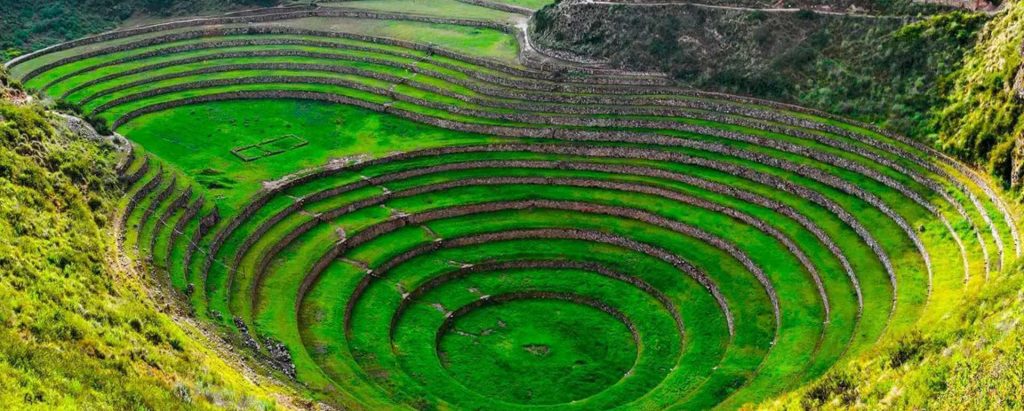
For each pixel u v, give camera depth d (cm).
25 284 3816
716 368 4850
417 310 5650
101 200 5269
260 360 4619
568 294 5853
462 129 7738
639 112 7394
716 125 7019
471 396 4803
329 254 5962
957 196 5456
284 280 5603
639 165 6881
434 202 6675
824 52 7131
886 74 6675
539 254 6188
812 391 4103
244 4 11119
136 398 3394
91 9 10450
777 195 6275
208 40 9856
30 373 3244
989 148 5553
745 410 4234
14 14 9931
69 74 8744
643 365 5112
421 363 5109
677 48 7850
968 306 4169
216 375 3984
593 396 4841
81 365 3444
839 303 5131
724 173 6675
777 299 5331
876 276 5259
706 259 5903
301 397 4306
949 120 6016
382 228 6331
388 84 8669
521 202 6706
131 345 3784
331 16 10931
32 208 4522
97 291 4156
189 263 5388
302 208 6456
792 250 5809
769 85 7200
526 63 8438
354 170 7044
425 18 10500
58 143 5456
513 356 5284
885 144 6241
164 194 5866
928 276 5075
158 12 10794
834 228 5806
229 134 7750
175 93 8638
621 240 6253
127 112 8044
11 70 8738
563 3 8856
